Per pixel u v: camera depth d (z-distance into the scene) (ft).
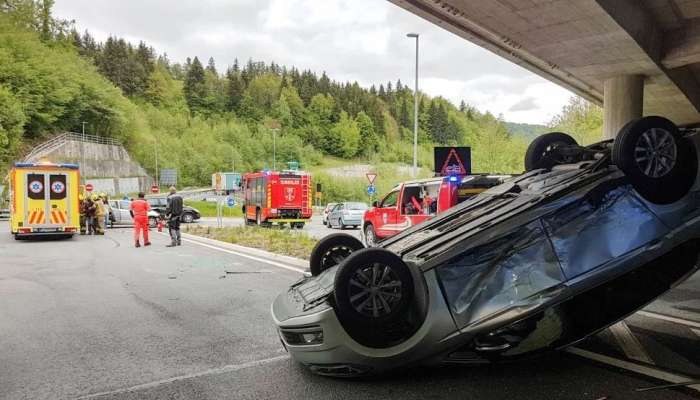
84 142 258.57
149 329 20.45
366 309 13.57
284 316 14.83
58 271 37.24
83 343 18.58
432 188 41.68
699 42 49.96
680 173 15.05
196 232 74.43
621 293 15.11
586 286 13.71
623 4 43.24
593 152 18.29
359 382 14.21
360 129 622.54
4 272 36.88
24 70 277.03
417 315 14.01
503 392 13.29
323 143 616.39
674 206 15.06
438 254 14.03
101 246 58.13
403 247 16.43
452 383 13.96
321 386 14.05
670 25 50.19
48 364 16.29
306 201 90.27
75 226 68.59
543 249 14.05
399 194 47.06
